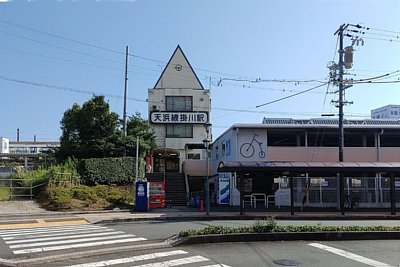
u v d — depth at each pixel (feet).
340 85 89.51
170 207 91.91
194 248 38.06
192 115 150.82
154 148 138.62
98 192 90.79
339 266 30.53
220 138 118.32
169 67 155.74
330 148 101.76
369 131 102.06
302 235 43.01
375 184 90.94
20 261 32.48
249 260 32.55
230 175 97.91
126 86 140.67
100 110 119.24
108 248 37.65
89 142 115.65
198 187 127.85
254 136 99.25
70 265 30.89
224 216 71.61
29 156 148.46
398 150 103.45
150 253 35.47
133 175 106.22
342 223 62.03
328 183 90.84
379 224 59.82
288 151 99.96
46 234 48.44
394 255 34.99
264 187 98.17
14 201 86.17
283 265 30.73
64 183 93.30
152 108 151.12
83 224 61.41
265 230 43.21
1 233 50.19
